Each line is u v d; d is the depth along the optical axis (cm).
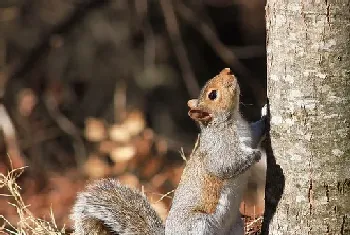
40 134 1652
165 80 1995
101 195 811
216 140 727
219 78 736
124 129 1282
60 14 1883
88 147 1667
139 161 1285
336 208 655
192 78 1805
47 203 1324
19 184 1407
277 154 671
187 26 2027
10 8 1844
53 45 1784
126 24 1981
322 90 645
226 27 2088
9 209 1262
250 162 717
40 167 1582
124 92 1858
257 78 2028
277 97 666
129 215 797
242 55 2027
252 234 817
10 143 1454
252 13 2077
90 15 1989
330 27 637
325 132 649
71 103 1875
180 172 1320
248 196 1338
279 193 673
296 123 656
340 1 634
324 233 659
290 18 648
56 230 873
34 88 1759
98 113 1892
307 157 655
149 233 788
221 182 726
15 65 1762
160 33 2002
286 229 671
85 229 811
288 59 653
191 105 759
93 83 1938
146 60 1898
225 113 726
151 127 1945
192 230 723
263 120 719
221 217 726
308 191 658
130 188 823
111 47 1989
